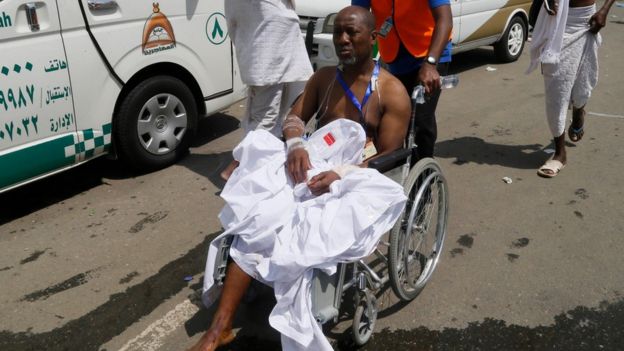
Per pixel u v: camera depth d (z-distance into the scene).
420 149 3.57
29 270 3.55
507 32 8.16
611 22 11.15
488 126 5.84
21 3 3.63
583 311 3.11
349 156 2.75
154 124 4.68
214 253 2.58
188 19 4.69
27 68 3.74
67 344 2.95
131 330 3.04
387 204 2.40
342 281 2.51
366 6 3.52
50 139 3.98
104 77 4.20
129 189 4.55
